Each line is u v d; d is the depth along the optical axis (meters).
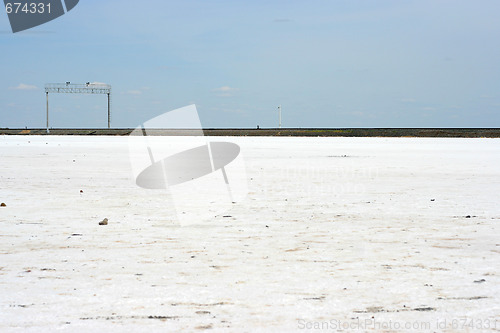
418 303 4.34
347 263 5.59
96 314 4.11
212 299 4.45
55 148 35.53
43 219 8.34
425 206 9.65
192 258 5.83
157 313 4.12
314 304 4.32
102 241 6.71
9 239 6.84
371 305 4.29
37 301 4.40
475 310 4.17
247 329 3.80
